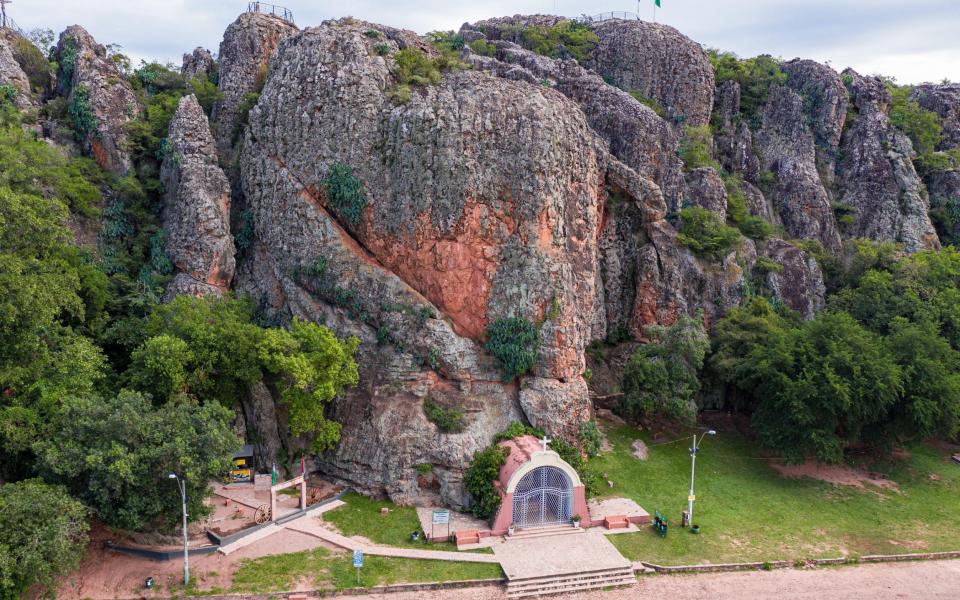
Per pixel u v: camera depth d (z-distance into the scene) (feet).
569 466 148.46
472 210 172.35
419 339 171.22
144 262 198.18
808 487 176.76
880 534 155.22
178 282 186.50
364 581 127.13
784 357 184.34
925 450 204.03
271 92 196.75
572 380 175.32
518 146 172.86
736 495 170.09
